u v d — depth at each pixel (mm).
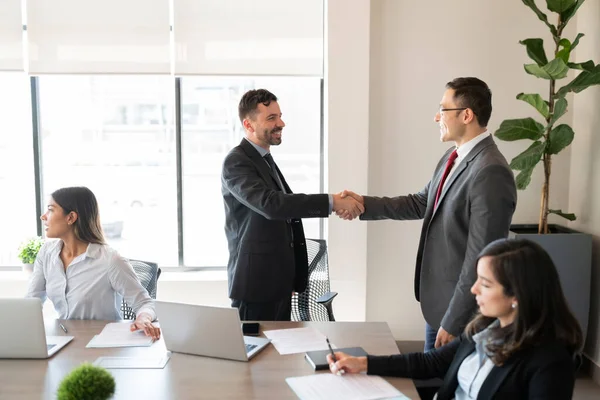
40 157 4504
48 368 2141
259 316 2973
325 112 4277
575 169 4199
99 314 2762
